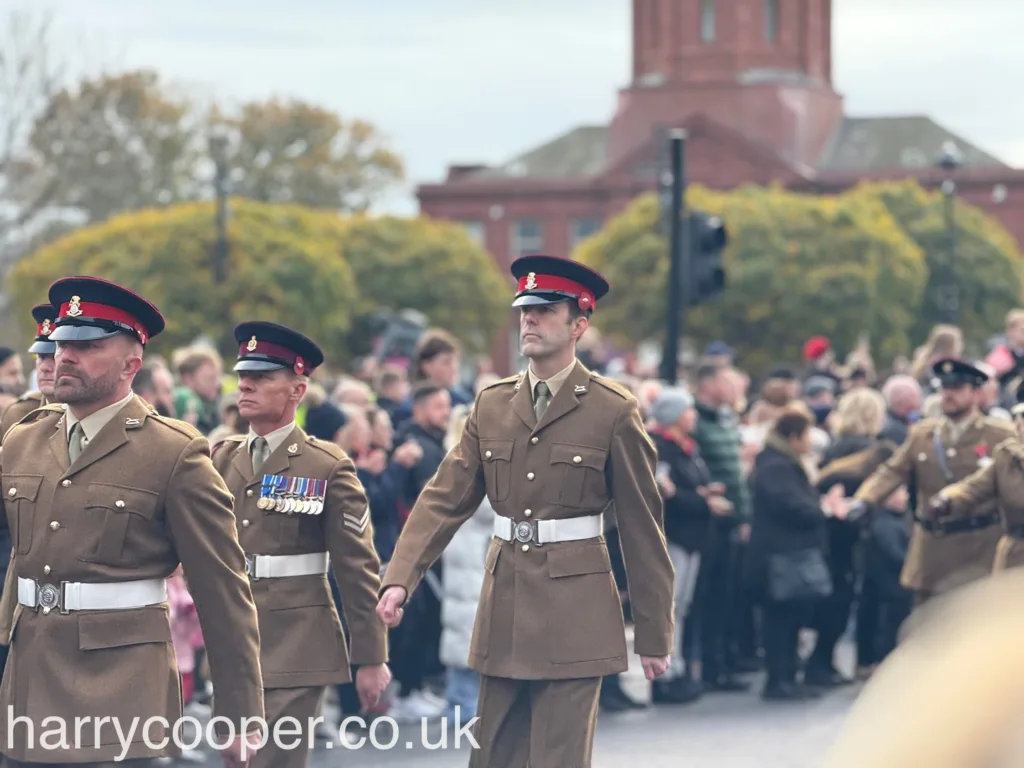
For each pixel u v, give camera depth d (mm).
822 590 43719
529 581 24031
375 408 41875
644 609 23969
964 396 40438
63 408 19797
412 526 24828
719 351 58531
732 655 48719
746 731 39344
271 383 25891
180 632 37906
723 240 56781
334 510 25359
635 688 47000
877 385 73000
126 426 18984
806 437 44625
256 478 25766
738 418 59062
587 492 24156
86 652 18484
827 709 42875
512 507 24406
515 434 24516
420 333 68375
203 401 45656
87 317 18812
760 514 44188
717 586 45781
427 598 43375
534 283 24531
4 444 19578
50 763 18250
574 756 23547
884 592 46969
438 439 42719
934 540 39844
